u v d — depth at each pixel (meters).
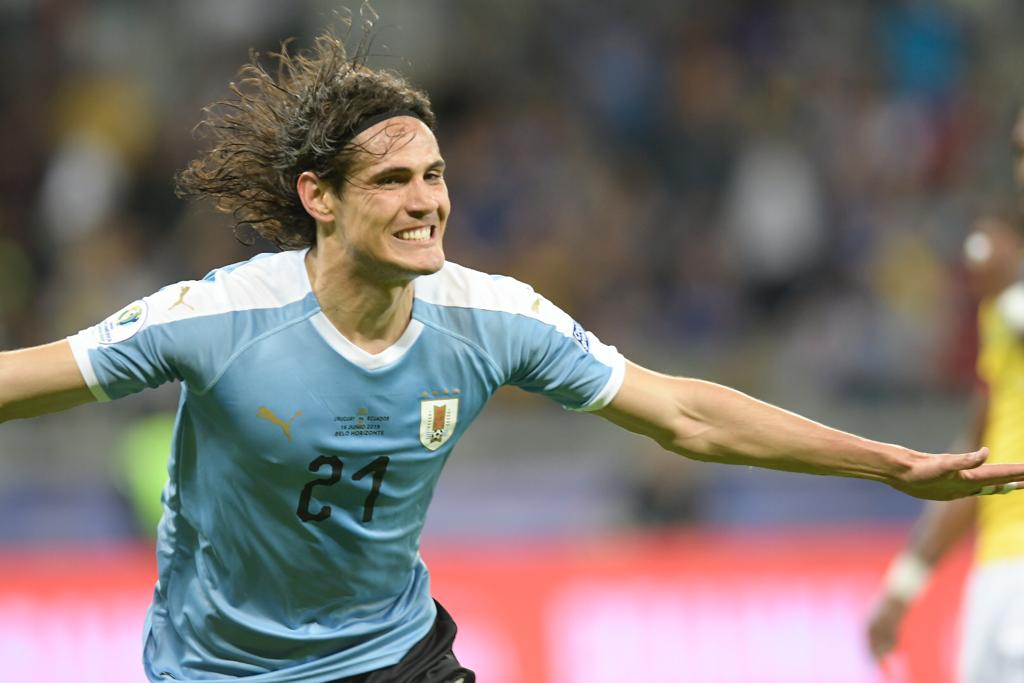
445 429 13.33
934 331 40.19
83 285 39.56
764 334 41.06
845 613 28.58
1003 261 20.19
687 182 45.06
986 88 48.06
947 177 45.88
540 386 13.70
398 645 14.16
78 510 31.84
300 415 12.84
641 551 31.06
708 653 28.25
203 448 13.17
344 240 12.62
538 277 41.53
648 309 41.47
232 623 13.67
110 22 47.09
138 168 43.56
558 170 44.69
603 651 28.08
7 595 27.55
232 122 13.47
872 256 42.75
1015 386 19.88
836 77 47.34
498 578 28.47
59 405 12.72
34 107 45.50
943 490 13.52
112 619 27.69
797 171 44.19
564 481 32.91
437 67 47.06
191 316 12.69
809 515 32.91
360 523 13.38
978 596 20.02
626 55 47.75
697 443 13.68
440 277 13.31
